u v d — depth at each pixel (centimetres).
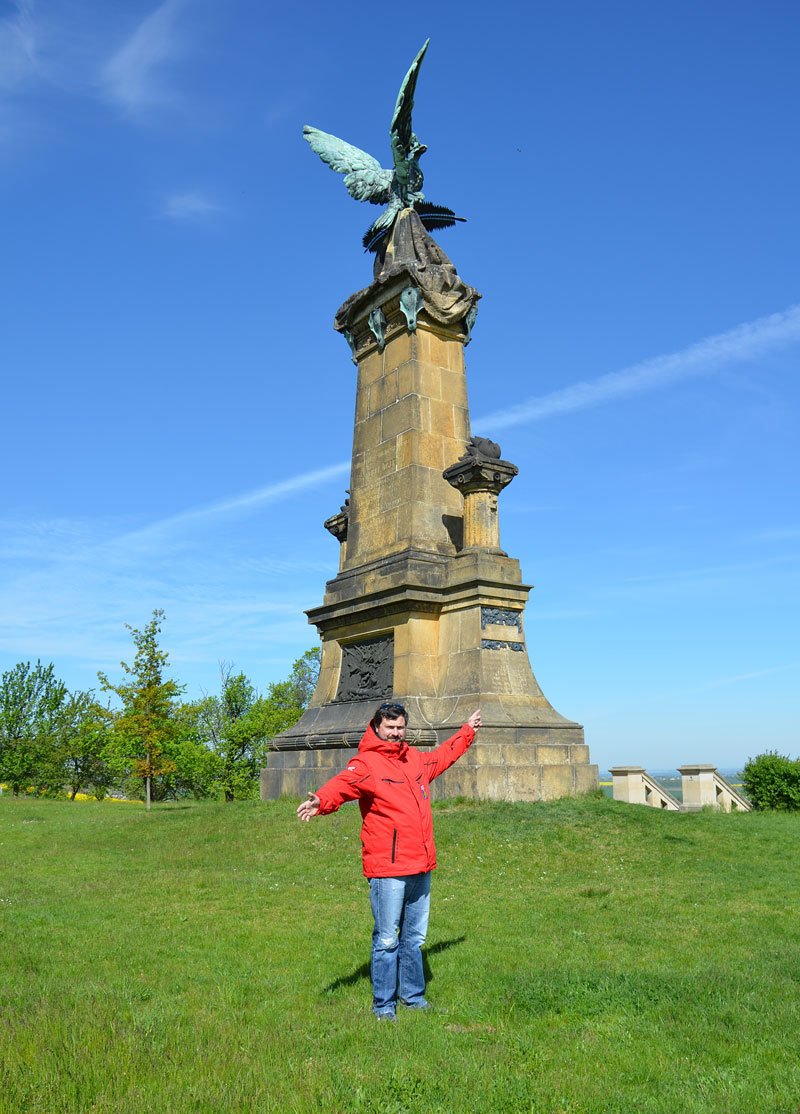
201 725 6103
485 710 1931
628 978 704
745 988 677
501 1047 555
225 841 1709
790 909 1031
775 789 2580
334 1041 561
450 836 1538
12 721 6191
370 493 2405
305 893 1191
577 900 1119
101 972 773
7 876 1415
